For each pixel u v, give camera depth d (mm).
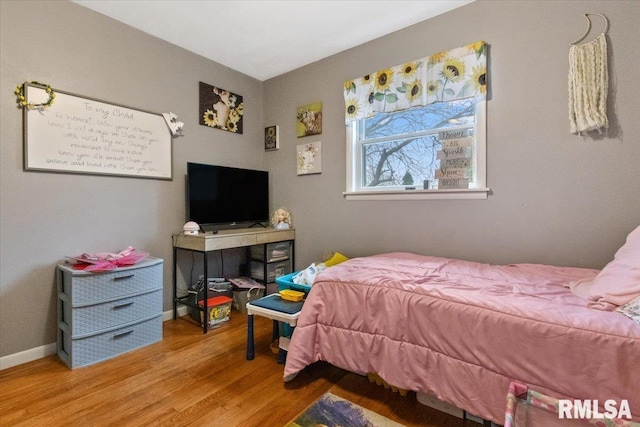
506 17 2102
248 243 2828
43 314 2053
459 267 1955
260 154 3539
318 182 3111
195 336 2381
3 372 1846
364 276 1722
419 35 2461
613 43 1770
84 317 1923
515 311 1220
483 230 2223
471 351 1277
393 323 1501
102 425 1394
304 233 3230
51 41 2061
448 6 2270
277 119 3428
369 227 2785
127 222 2457
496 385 1212
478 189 2209
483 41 2166
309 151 3158
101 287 1991
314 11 2305
